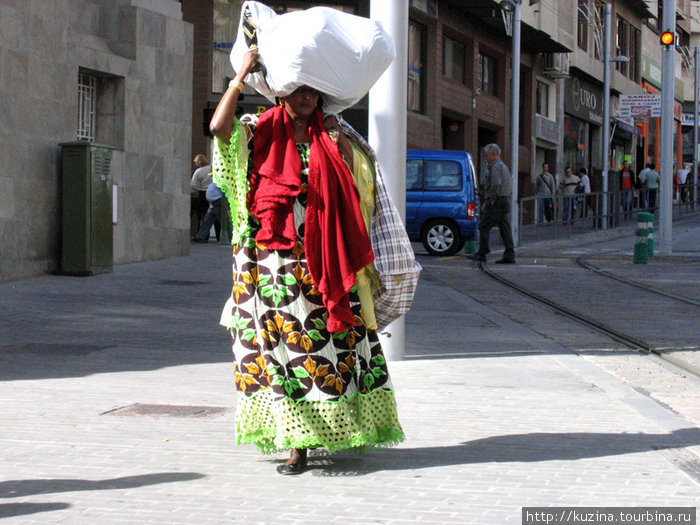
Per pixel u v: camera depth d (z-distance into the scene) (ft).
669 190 78.33
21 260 46.47
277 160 16.35
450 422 20.63
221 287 46.16
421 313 39.14
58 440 18.76
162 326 34.04
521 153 124.06
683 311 41.39
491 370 26.78
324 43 16.02
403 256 16.97
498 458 17.79
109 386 23.94
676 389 24.91
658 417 21.22
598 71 151.43
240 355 16.80
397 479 16.46
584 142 152.35
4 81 45.16
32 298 40.42
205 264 56.65
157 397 22.79
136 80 55.11
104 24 55.06
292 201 16.42
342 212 16.47
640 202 122.83
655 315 39.99
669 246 78.28
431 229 74.64
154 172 57.21
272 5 87.04
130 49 54.90
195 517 14.39
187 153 60.75
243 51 16.80
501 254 74.18
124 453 17.94
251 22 16.66
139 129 55.62
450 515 14.52
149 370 26.12
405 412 21.53
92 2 54.29
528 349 30.60
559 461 17.58
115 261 53.72
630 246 85.25
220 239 71.00
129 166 54.80
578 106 145.89
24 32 46.39
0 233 44.98
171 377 25.21
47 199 48.34
